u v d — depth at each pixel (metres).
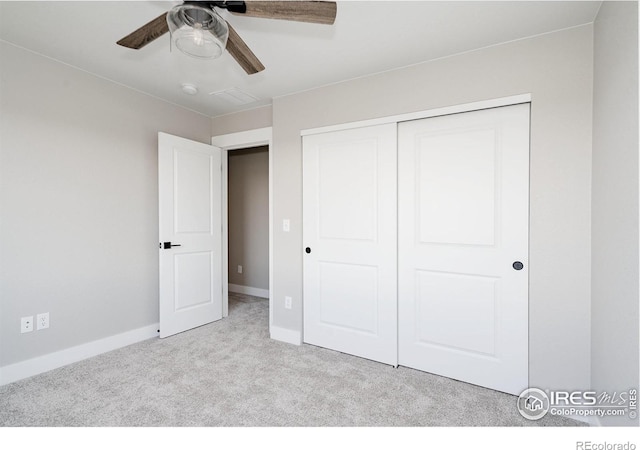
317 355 2.55
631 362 1.22
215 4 1.32
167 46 2.07
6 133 2.03
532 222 1.87
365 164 2.46
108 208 2.58
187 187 3.07
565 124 1.79
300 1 1.27
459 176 2.13
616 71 1.38
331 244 2.63
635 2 1.18
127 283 2.72
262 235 4.57
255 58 1.70
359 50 2.08
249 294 4.70
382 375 2.23
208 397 1.92
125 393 1.96
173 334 2.95
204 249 3.26
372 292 2.46
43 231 2.20
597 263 1.62
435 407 1.84
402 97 2.29
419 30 1.85
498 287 2.01
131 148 2.75
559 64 1.80
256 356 2.52
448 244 2.17
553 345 1.83
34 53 2.14
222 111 3.30
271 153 2.97
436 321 2.23
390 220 2.36
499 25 1.79
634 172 1.19
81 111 2.40
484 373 2.07
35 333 2.17
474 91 2.04
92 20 1.79
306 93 2.72
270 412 1.78
